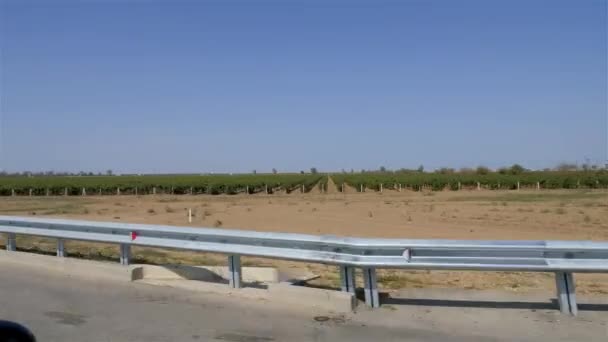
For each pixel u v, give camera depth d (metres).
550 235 18.67
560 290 7.57
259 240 8.67
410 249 7.56
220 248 8.99
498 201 37.53
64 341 6.43
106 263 10.59
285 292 8.27
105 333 6.75
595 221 23.23
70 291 9.08
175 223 23.17
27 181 68.69
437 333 6.73
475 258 7.40
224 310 7.82
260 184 63.81
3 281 9.89
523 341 6.41
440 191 60.06
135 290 9.12
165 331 6.83
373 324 7.12
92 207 35.34
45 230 11.66
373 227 21.45
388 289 9.27
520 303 8.12
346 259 7.81
